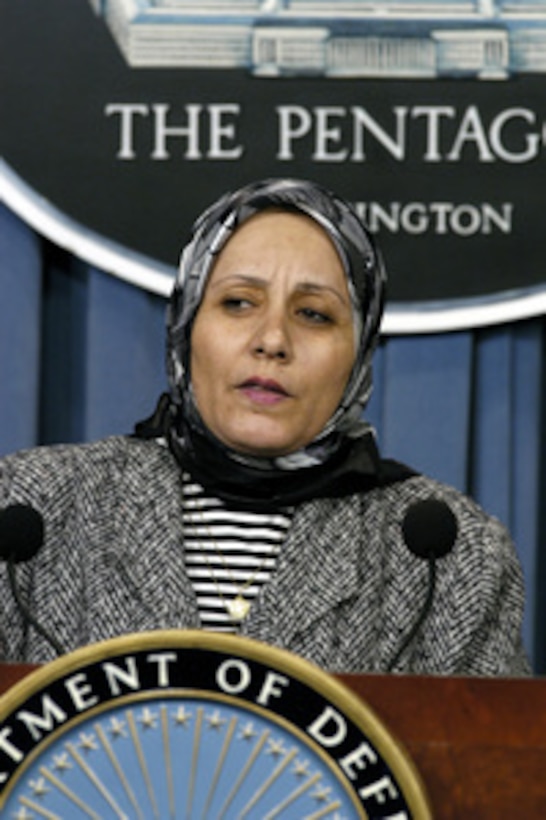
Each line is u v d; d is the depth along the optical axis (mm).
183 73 6973
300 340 4148
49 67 6988
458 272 6953
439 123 6969
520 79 6973
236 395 4125
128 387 6980
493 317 6934
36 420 7000
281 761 2912
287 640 3902
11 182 6949
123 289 6988
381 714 2998
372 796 2881
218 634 2951
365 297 4234
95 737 2930
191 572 4066
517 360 7043
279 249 4133
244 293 4141
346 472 4195
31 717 2922
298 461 4160
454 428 7004
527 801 2969
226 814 2910
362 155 6961
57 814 2912
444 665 3977
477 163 6961
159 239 6953
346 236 4195
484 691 3000
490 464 7059
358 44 6969
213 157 6977
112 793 2918
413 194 6957
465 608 4035
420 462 7004
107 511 4098
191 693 2934
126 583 3975
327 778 2898
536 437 7059
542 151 6969
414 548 3764
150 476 4191
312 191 4211
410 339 7000
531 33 6957
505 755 2979
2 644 3922
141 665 2943
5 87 6977
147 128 6973
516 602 4199
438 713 2998
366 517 4164
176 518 4105
